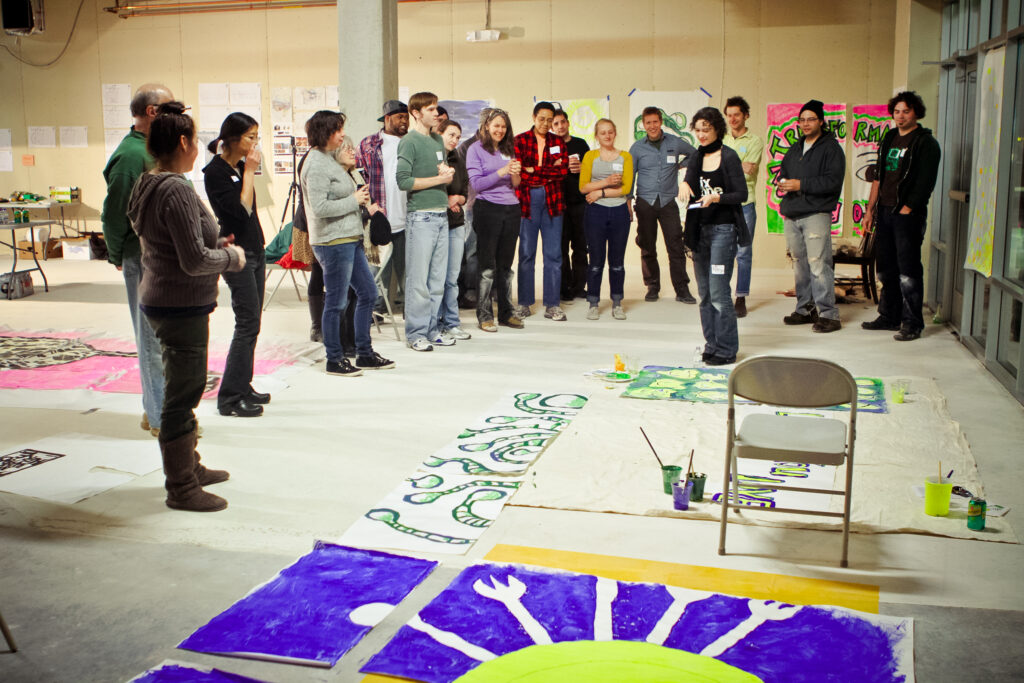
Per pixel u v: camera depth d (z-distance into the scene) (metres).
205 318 3.69
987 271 6.03
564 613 2.87
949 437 4.57
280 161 12.20
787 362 3.19
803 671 2.54
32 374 6.09
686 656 2.55
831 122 10.61
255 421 4.97
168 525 3.60
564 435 4.64
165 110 3.58
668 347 6.79
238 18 12.03
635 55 11.00
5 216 9.49
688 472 3.71
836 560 3.25
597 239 7.77
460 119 11.54
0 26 12.59
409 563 3.23
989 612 2.89
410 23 11.48
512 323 7.55
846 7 10.42
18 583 3.12
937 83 8.73
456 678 2.51
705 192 6.00
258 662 2.63
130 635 2.78
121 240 4.39
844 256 8.80
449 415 5.06
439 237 6.66
